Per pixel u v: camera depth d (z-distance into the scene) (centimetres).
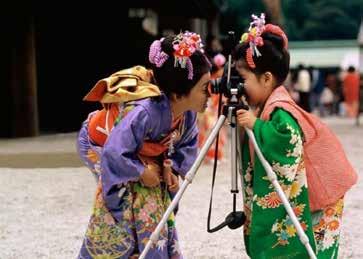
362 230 916
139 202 532
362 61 4100
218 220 984
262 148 511
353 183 552
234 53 543
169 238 557
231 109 517
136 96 524
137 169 516
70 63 2780
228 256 805
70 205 1106
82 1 2636
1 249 843
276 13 3403
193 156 564
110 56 2830
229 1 7100
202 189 1238
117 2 2731
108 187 517
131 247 532
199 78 529
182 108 540
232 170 530
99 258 540
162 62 526
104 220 536
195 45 523
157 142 539
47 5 2592
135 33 2875
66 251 831
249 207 558
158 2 2856
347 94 4100
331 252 554
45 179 1334
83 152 571
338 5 8538
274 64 537
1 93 2359
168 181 552
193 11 3141
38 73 2719
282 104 526
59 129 2605
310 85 3688
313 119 542
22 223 984
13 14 2348
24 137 2311
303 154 536
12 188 1256
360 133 2648
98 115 559
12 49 2361
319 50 7044
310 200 539
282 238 527
